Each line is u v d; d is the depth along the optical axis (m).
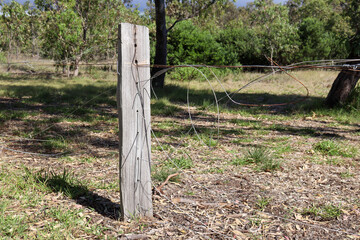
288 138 6.70
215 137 6.65
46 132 6.53
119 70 2.84
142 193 3.09
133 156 3.00
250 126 8.04
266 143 6.24
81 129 6.95
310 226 3.10
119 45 2.80
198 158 5.17
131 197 3.05
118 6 24.06
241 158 5.15
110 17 23.78
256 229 3.03
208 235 2.90
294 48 25.45
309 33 25.92
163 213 3.27
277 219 3.23
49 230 2.81
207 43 21.41
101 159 4.98
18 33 26.58
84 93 13.45
